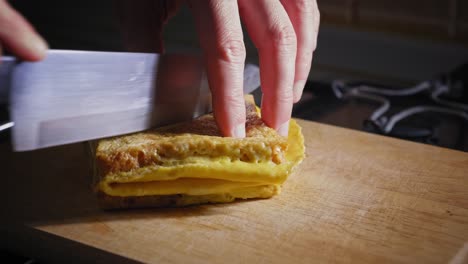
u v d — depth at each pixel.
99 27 0.81
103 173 0.37
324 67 0.69
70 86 0.35
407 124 0.52
